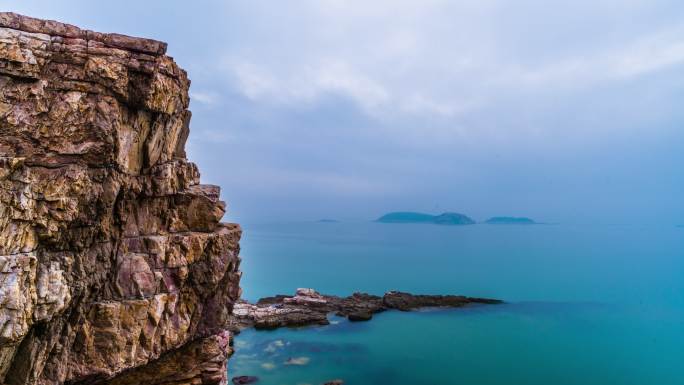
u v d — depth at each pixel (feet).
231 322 209.67
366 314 236.02
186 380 84.89
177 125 88.69
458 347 200.23
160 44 73.72
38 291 60.80
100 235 72.54
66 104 66.33
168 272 80.84
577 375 173.99
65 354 67.67
